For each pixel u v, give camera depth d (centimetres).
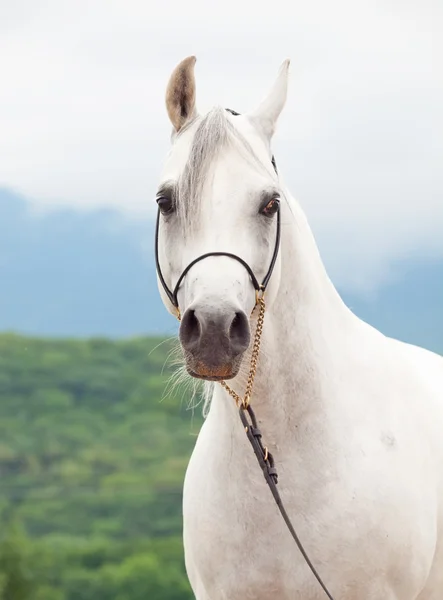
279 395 710
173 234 691
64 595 4434
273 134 727
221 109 693
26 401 8594
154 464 7012
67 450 7569
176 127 724
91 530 5850
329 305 750
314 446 711
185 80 716
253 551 711
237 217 669
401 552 716
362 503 705
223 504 718
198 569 734
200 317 639
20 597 3638
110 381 9038
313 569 690
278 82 733
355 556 703
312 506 705
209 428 748
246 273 665
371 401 741
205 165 673
